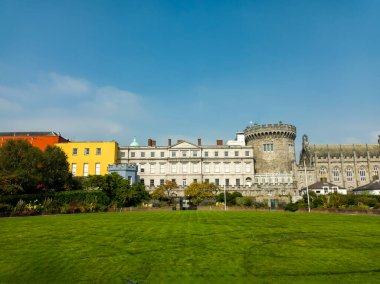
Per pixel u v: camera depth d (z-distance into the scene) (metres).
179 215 39.09
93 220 32.16
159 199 69.69
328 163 90.38
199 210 53.91
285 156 91.12
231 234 21.69
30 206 43.25
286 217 35.31
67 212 45.69
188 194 67.19
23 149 50.75
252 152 87.56
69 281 11.89
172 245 17.83
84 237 20.62
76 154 81.38
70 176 58.88
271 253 15.87
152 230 23.75
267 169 90.50
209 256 15.24
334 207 49.75
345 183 89.50
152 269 13.19
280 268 13.27
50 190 54.44
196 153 86.81
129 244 18.14
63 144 81.69
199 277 12.18
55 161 55.16
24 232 23.12
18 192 49.62
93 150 81.75
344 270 12.98
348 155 92.44
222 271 12.90
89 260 14.58
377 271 12.88
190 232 22.64
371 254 15.66
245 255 15.44
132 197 58.66
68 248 17.14
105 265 13.80
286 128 91.94
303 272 12.75
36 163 51.50
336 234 21.67
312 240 19.41
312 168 88.44
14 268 13.47
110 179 58.59
